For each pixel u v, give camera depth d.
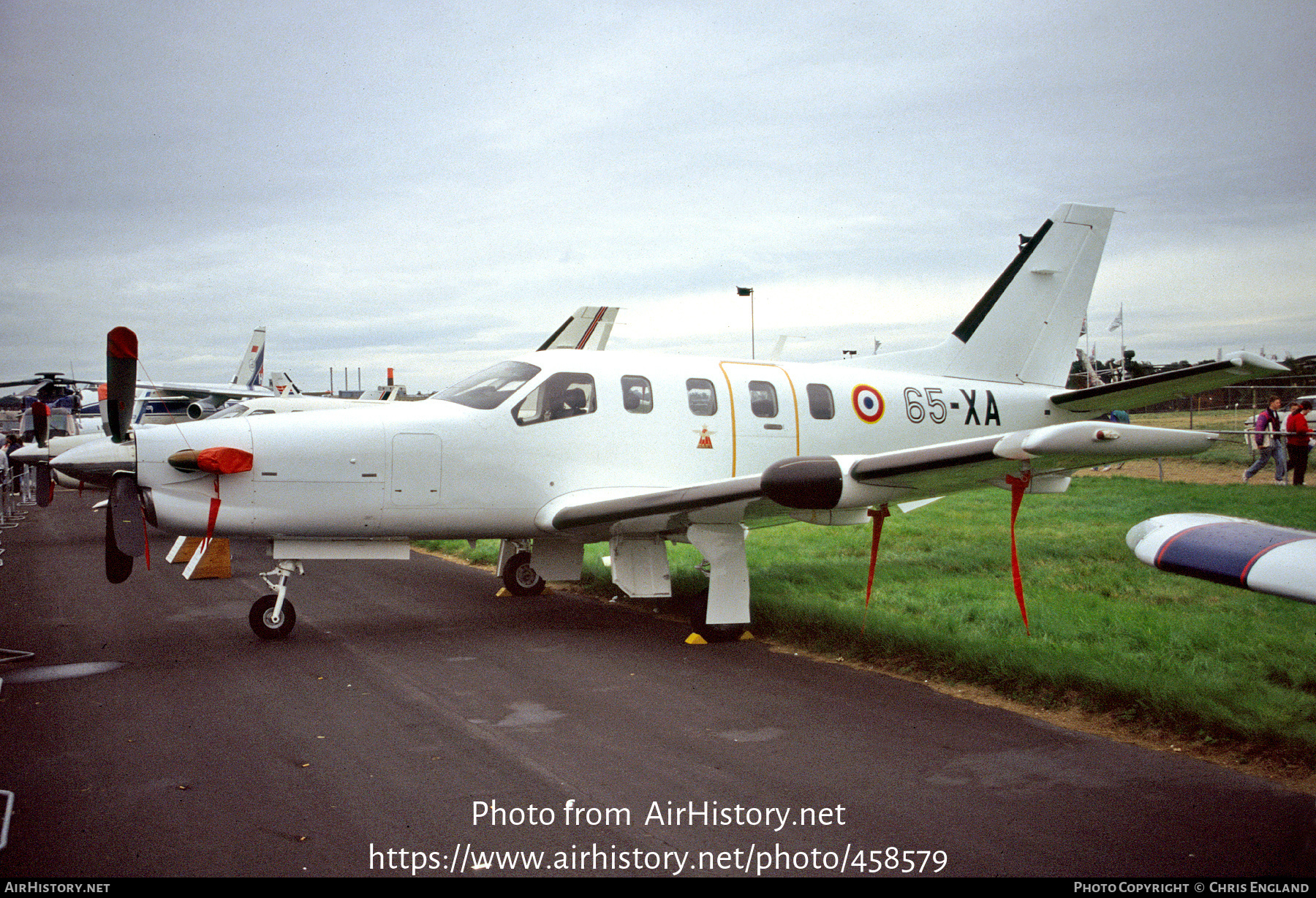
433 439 6.95
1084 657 5.29
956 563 8.83
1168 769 3.94
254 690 5.30
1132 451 4.77
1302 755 3.91
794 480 5.66
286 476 6.57
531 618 7.62
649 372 7.92
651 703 5.05
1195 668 5.17
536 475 7.28
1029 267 10.14
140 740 4.39
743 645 6.55
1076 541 9.95
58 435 20.30
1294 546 3.26
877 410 8.90
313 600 8.46
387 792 3.75
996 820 3.44
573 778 3.91
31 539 13.58
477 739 4.43
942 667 5.53
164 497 6.35
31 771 3.96
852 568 8.81
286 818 3.48
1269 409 14.53
